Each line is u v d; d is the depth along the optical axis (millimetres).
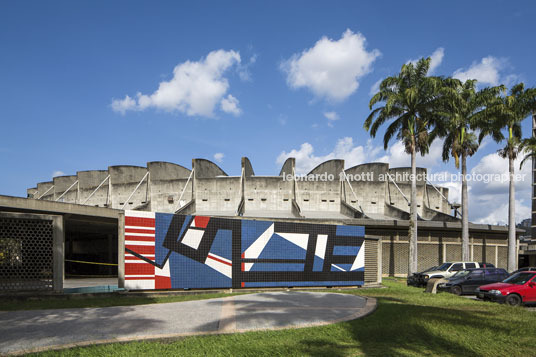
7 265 13617
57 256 14484
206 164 54406
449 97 30094
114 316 10406
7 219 13656
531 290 15617
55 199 60594
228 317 10328
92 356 6668
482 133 35375
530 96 32344
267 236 19703
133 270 16219
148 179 52250
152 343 7590
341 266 21516
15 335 8023
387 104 29781
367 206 51156
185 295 16797
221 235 18547
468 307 13539
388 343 8023
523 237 90000
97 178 57531
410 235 30000
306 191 50625
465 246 33750
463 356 7270
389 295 17266
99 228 28203
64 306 12477
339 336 8453
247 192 50344
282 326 9258
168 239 17172
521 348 7855
